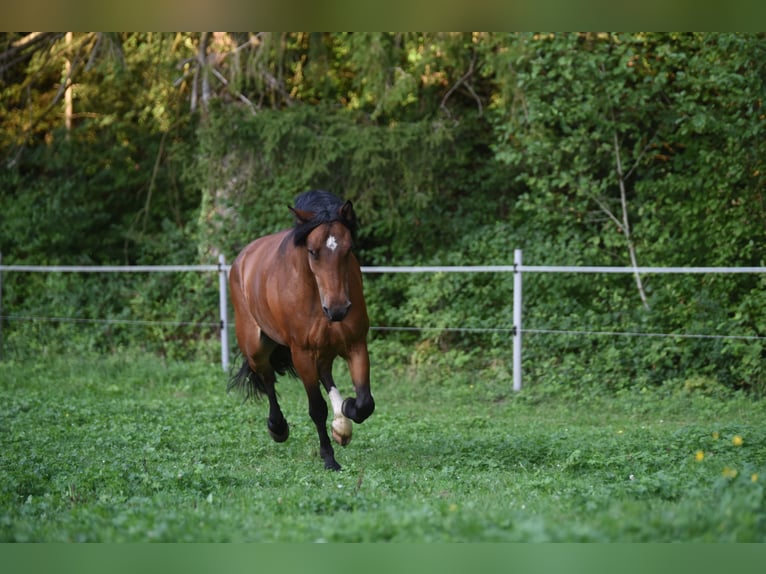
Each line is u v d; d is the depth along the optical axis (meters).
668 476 6.32
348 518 4.99
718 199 14.25
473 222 17.44
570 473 7.44
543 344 14.62
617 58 14.99
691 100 14.56
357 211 17.02
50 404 12.09
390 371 15.08
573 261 15.48
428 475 7.34
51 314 17.81
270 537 4.63
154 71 18.55
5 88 20.88
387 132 16.52
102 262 19.98
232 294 9.40
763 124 13.38
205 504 5.91
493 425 11.06
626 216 15.65
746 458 7.82
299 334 7.75
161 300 18.25
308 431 10.09
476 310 15.88
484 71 16.75
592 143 15.48
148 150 20.03
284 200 17.14
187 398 13.50
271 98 18.23
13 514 5.69
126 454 8.55
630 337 14.11
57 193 19.36
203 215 17.89
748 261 14.35
